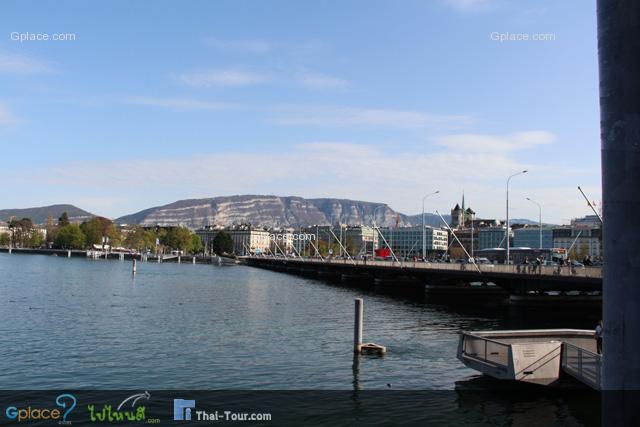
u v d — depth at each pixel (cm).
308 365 2938
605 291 620
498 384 2500
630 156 599
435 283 8175
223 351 3319
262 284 10631
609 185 616
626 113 602
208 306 6019
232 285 9962
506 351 2295
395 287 10244
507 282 6306
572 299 6062
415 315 5547
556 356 2316
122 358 3073
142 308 5578
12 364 2877
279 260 19250
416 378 2645
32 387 2433
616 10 611
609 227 615
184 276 12644
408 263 9550
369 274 12525
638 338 589
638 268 593
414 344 3656
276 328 4366
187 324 4475
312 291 9094
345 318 5162
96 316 4828
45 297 6444
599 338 2497
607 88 619
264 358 3122
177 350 3328
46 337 3694
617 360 599
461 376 2680
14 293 6875
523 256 13312
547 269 5841
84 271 13150
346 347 3509
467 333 2558
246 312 5516
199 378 2628
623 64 605
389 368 2869
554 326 4725
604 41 624
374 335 4066
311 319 5031
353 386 2497
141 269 15688
